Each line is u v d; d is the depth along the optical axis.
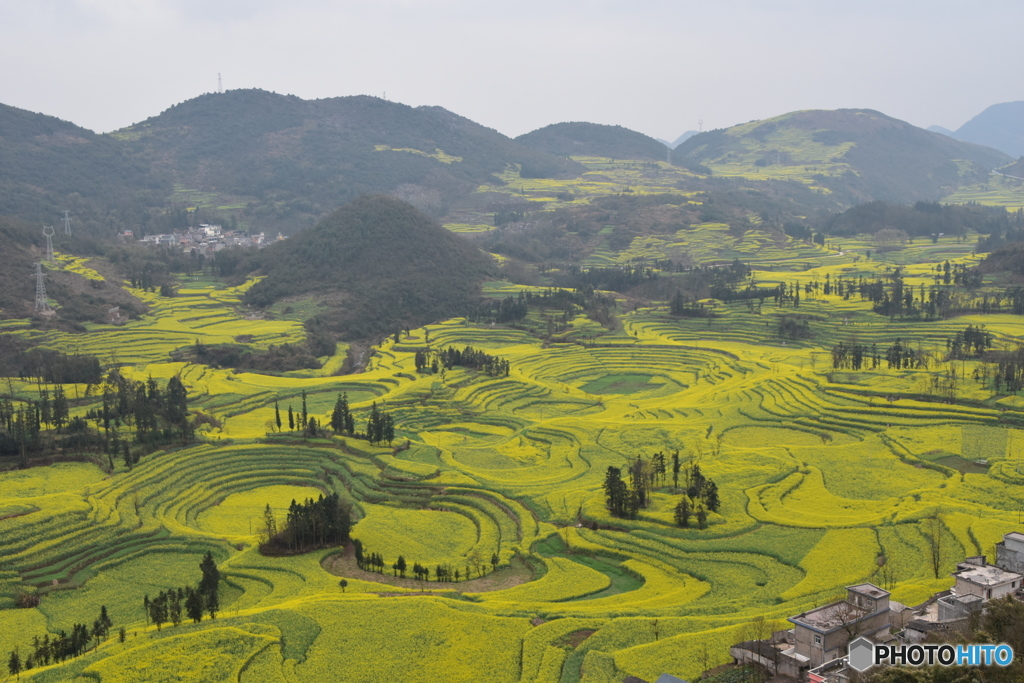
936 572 119.56
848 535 141.38
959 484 163.25
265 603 125.19
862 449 192.50
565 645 105.81
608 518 156.12
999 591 97.81
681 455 195.75
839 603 97.44
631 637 106.12
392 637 110.12
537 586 129.38
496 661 104.06
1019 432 195.75
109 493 166.88
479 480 182.25
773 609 113.44
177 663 103.06
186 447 197.25
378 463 195.75
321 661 104.44
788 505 159.38
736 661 95.94
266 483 187.38
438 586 133.00
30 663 108.00
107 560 144.62
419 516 166.62
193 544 151.00
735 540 143.62
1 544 142.12
